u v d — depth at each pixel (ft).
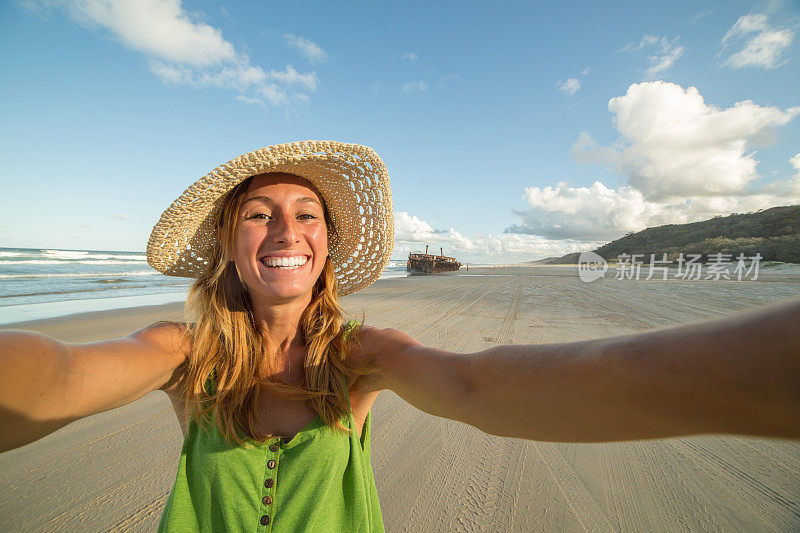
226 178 3.36
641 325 26.25
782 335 0.95
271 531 2.77
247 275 3.37
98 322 27.25
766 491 7.83
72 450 9.61
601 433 1.49
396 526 6.85
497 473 8.55
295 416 3.15
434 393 2.41
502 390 1.91
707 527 6.75
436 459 9.16
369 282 5.26
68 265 102.99
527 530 6.71
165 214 3.76
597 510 7.24
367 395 3.52
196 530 2.90
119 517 7.10
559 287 65.05
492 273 146.30
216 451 2.93
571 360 1.61
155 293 48.24
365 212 4.73
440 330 24.36
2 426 1.79
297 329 3.63
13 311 32.71
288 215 3.48
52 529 6.78
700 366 1.10
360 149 4.05
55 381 1.97
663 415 1.24
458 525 6.84
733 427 1.08
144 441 10.09
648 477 8.39
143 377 2.64
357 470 3.12
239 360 3.18
